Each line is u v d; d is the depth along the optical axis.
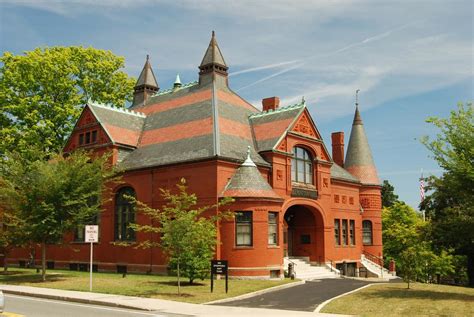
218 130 32.94
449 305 18.56
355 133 48.09
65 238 38.53
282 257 31.23
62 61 43.25
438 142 21.47
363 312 17.53
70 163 29.22
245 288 24.39
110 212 36.03
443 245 22.58
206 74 39.19
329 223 37.69
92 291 22.83
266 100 41.88
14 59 42.25
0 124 42.16
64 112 42.25
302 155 36.56
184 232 22.39
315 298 21.61
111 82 47.09
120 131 37.75
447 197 30.23
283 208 33.31
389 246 53.94
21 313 16.17
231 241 29.77
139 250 33.84
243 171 30.98
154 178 33.81
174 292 22.66
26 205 28.02
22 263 42.72
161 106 41.09
